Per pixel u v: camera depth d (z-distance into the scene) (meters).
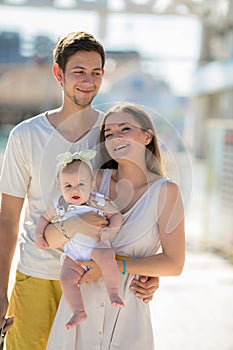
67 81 2.86
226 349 4.75
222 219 8.55
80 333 2.69
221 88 14.12
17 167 2.99
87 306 2.67
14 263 4.69
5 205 3.04
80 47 2.82
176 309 5.77
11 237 3.01
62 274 2.62
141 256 2.69
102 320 2.65
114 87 23.95
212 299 6.14
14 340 3.01
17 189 3.01
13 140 2.98
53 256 2.94
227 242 8.40
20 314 2.99
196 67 16.08
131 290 2.68
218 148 8.73
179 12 9.26
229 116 14.06
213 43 15.14
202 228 9.03
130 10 8.81
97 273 2.62
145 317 2.71
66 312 2.71
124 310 2.66
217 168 8.71
